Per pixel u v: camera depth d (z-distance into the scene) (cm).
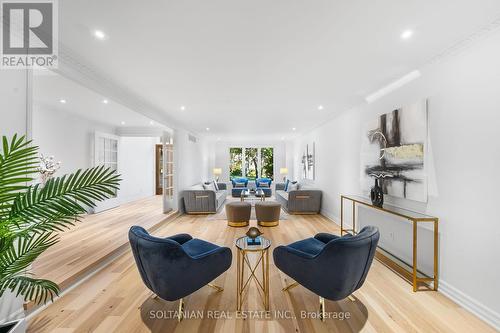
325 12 169
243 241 233
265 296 209
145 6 162
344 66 259
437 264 234
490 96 186
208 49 222
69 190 132
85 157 550
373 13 170
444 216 228
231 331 180
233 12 169
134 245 187
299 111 472
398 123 287
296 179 927
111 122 599
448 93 223
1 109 170
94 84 285
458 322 189
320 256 186
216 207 620
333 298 186
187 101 399
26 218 121
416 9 166
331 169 541
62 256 296
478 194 195
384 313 201
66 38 204
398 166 287
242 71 273
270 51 226
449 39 203
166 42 210
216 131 766
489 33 186
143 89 336
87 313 200
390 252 313
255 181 1011
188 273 190
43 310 203
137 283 252
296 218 566
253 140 1032
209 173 1037
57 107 456
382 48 220
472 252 200
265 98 381
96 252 310
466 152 205
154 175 920
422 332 178
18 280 130
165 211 566
